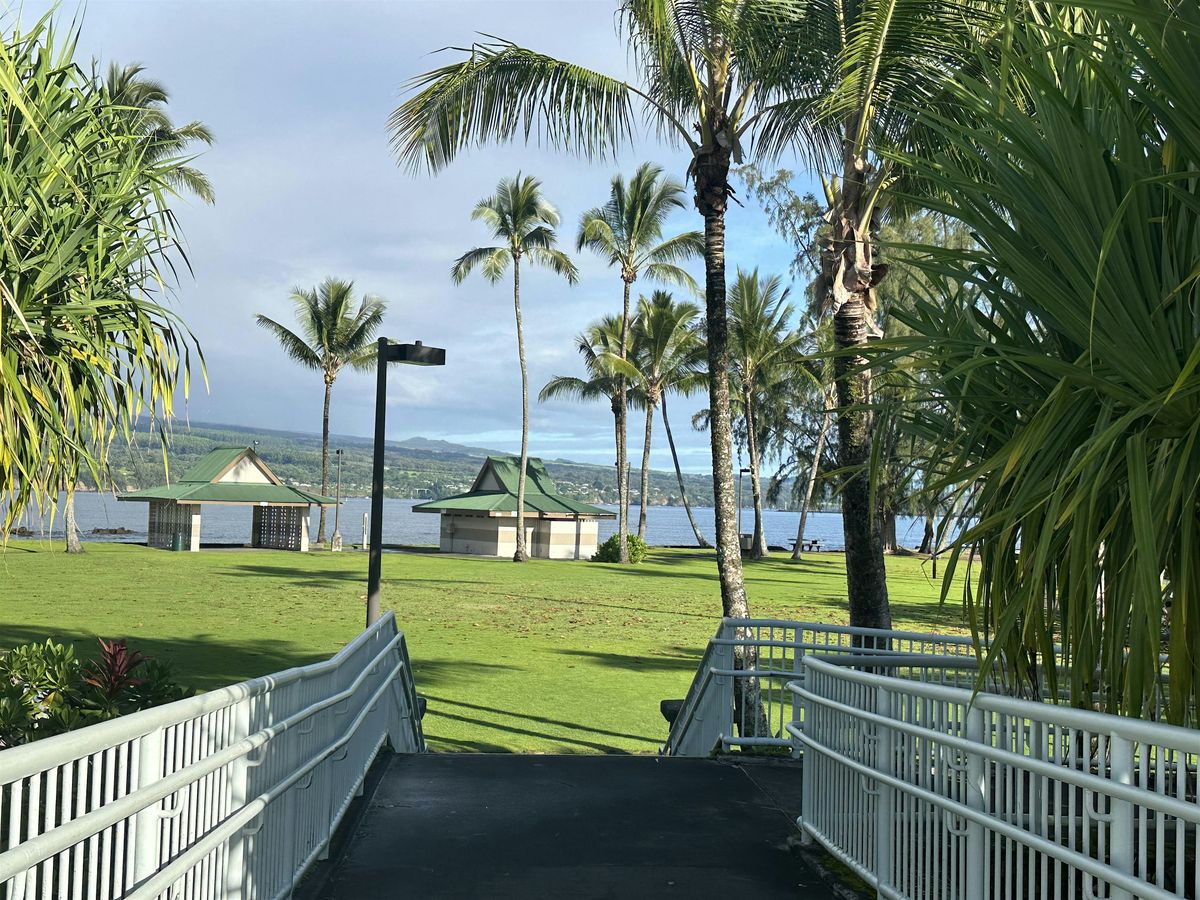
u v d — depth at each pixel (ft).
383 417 37.35
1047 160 11.93
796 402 185.37
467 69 40.83
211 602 79.51
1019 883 12.39
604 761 29.50
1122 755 10.14
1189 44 10.22
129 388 18.25
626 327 162.50
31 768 7.21
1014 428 13.75
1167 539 11.10
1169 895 9.02
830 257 33.86
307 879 18.15
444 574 121.70
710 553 197.06
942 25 26.58
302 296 185.47
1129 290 11.34
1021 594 12.04
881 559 34.27
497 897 17.47
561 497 182.09
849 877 18.51
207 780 12.19
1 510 16.74
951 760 14.67
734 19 37.01
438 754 29.96
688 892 17.90
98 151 18.37
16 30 15.38
